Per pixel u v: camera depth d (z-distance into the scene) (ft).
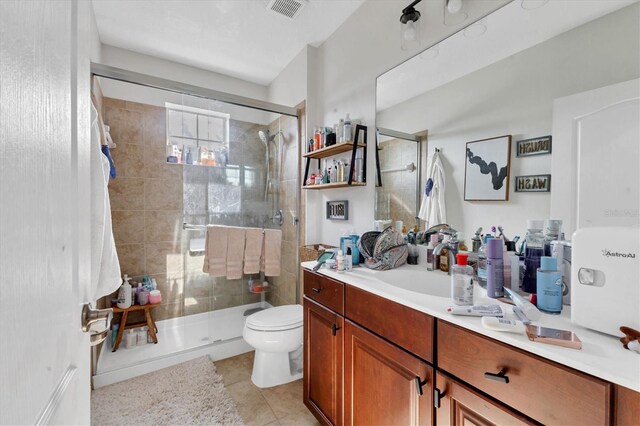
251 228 8.01
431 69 4.73
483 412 2.38
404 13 4.72
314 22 6.57
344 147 6.08
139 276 8.18
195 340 7.70
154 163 8.32
